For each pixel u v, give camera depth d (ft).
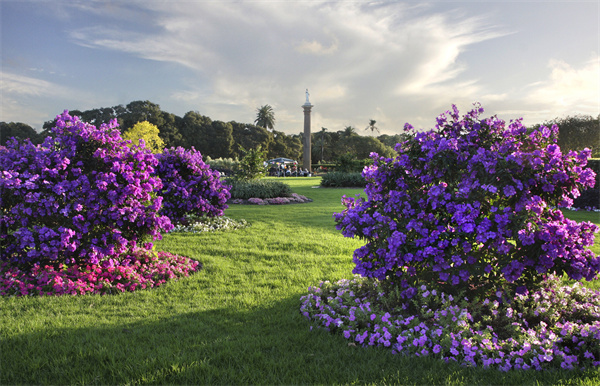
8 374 8.16
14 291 13.21
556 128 11.12
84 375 8.18
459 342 9.43
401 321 10.43
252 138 210.18
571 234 10.55
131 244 16.35
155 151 116.37
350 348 9.75
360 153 229.86
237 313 11.95
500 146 10.97
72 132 15.52
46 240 14.12
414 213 11.18
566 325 9.86
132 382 8.03
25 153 14.84
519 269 10.01
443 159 10.77
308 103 144.87
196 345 9.61
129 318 11.43
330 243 22.68
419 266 11.57
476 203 10.34
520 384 8.08
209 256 19.39
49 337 9.94
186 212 26.17
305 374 8.43
